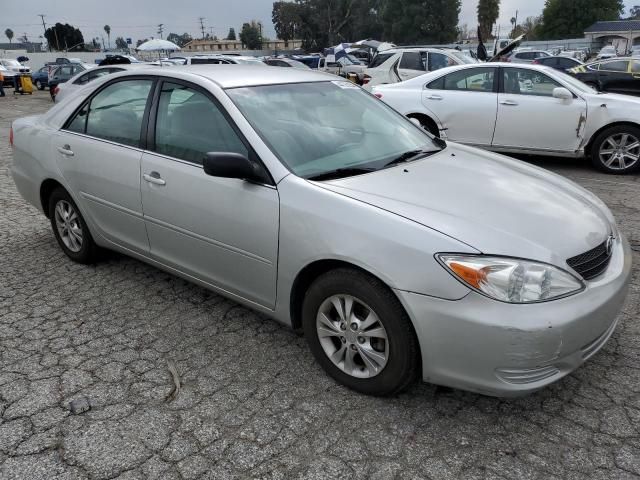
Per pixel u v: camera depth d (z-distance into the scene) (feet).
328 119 11.34
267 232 9.41
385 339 8.48
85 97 13.44
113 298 12.78
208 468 7.68
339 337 9.15
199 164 10.59
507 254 7.77
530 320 7.46
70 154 13.25
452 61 40.40
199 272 11.09
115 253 15.20
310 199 8.99
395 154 11.13
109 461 7.80
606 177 23.86
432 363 8.06
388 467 7.67
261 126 10.22
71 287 13.37
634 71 53.31
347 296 8.77
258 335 11.14
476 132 26.03
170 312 12.10
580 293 7.93
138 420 8.64
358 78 44.96
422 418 8.63
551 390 9.27
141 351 10.60
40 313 12.11
